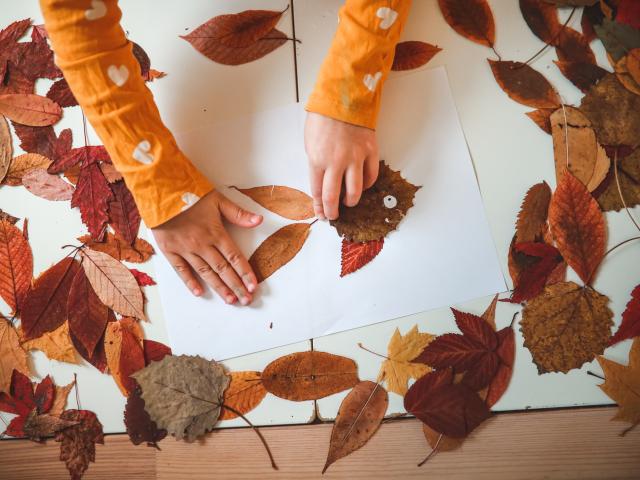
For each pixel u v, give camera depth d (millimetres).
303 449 440
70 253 477
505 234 436
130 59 417
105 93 400
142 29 483
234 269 449
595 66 443
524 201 437
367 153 421
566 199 432
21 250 482
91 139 480
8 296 479
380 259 443
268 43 468
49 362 474
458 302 435
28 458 474
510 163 441
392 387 434
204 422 448
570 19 449
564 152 437
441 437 427
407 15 435
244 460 446
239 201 459
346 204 432
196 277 459
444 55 454
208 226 440
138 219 468
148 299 465
